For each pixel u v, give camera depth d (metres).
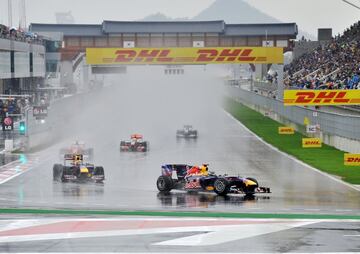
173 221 55.06
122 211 59.75
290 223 54.25
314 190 75.56
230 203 64.88
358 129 111.62
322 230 51.44
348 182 82.88
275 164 103.44
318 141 128.88
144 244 47.03
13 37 179.25
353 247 46.00
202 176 72.19
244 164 103.50
